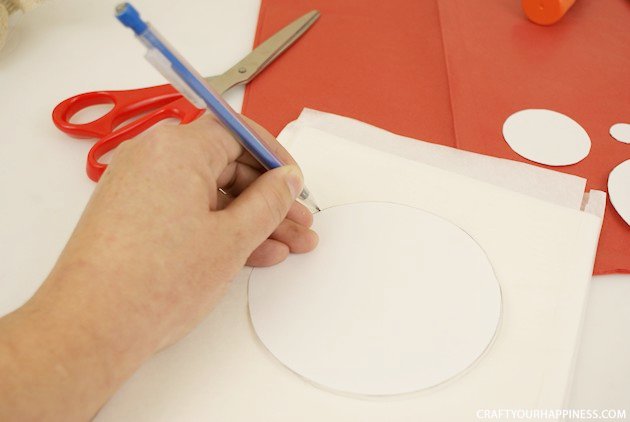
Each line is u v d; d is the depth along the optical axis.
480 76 0.64
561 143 0.56
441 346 0.40
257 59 0.66
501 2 0.75
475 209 0.49
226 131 0.40
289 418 0.37
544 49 0.68
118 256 0.33
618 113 0.60
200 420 0.37
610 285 0.46
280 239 0.44
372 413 0.37
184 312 0.36
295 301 0.43
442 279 0.43
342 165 0.53
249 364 0.40
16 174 0.56
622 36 0.70
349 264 0.45
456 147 0.56
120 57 0.70
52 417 0.30
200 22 0.75
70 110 0.62
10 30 0.73
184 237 0.34
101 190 0.36
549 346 0.40
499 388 0.38
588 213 0.48
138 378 0.39
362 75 0.65
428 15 0.74
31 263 0.49
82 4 0.78
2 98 0.64
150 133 0.37
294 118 0.61
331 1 0.76
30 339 0.31
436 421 0.37
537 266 0.45
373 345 0.40
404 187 0.51
